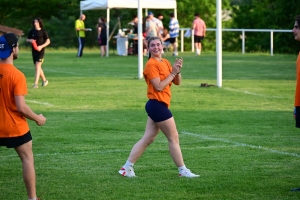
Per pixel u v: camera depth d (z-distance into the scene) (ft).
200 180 38.32
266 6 217.77
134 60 148.77
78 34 166.20
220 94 81.10
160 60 38.45
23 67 131.03
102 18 167.84
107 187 37.01
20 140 31.71
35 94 82.43
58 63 140.46
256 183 37.47
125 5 164.96
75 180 38.73
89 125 59.16
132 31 175.83
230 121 61.16
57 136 53.67
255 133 54.95
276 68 120.37
